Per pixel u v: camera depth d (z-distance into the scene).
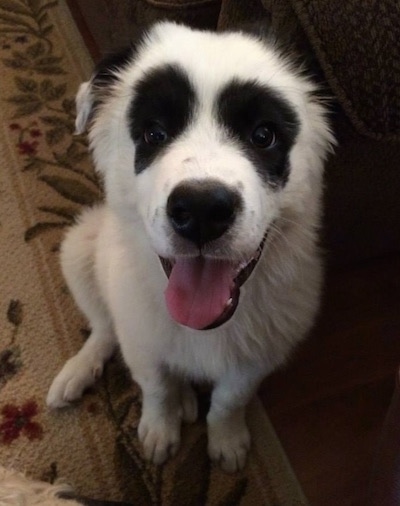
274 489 1.25
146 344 1.12
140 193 0.91
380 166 1.24
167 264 0.95
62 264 1.33
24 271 1.54
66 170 1.75
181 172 0.80
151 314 1.07
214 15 1.29
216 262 0.93
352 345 1.47
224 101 0.85
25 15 2.15
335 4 0.87
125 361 1.25
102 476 1.25
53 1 2.19
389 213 1.43
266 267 1.02
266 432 1.32
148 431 1.27
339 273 1.59
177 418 1.30
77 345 1.43
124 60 1.00
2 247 1.58
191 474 1.26
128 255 1.05
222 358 1.11
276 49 0.93
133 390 1.37
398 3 0.88
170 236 0.81
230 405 1.22
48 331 1.45
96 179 1.73
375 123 0.96
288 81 0.92
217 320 0.92
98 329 1.38
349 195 1.31
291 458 1.30
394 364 1.45
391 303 1.55
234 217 0.80
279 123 0.89
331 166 1.20
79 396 1.34
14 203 1.68
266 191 0.88
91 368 1.35
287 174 0.92
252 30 0.97
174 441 1.27
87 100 1.01
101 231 1.23
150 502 1.23
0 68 1.99
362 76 0.91
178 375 1.24
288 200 0.94
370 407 1.38
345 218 1.38
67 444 1.29
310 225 1.03
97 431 1.31
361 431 1.34
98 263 1.21
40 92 1.93
